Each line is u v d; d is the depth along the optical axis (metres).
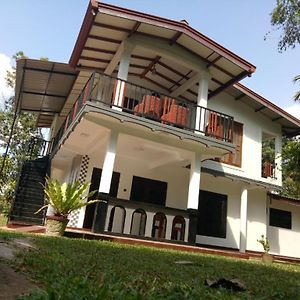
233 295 3.41
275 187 14.70
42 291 2.54
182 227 10.69
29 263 3.71
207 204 14.30
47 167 14.66
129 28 10.48
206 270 5.21
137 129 10.45
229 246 14.21
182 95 14.10
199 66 12.12
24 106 16.84
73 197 8.90
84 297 2.38
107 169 9.73
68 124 12.21
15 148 23.36
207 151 11.59
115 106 9.84
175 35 11.13
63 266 3.74
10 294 2.51
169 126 10.58
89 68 12.27
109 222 9.84
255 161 15.52
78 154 12.92
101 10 9.40
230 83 12.72
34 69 12.60
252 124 15.84
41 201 13.29
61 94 14.94
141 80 13.91
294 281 5.29
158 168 13.74
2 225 14.11
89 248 6.03
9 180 22.00
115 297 2.47
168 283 3.53
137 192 13.23
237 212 14.78
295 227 16.55
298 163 14.38
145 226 10.09
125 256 5.54
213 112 11.99
